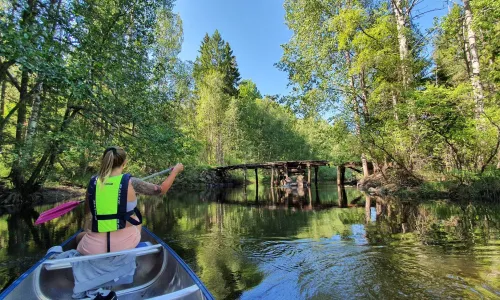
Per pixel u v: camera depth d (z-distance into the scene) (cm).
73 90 595
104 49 809
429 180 1320
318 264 474
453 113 1102
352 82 1627
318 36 1617
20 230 735
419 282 389
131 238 291
